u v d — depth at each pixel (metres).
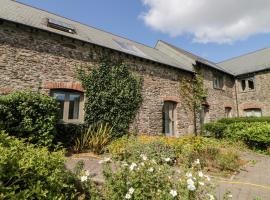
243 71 14.95
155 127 9.62
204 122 12.59
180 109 11.01
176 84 11.06
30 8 9.75
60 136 7.06
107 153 6.58
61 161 2.87
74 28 9.23
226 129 10.66
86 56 8.12
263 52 16.59
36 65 6.95
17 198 2.13
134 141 6.55
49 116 5.86
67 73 7.57
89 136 7.10
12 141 2.81
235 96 15.29
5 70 6.35
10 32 6.64
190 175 2.85
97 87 8.13
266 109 13.39
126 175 2.84
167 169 3.10
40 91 6.90
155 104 9.84
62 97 7.52
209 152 6.39
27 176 2.38
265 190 4.24
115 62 8.81
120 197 2.69
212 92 13.25
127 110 8.73
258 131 8.91
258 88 13.98
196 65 12.34
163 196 2.57
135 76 9.27
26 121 5.43
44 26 7.62
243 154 7.91
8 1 9.30
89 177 3.24
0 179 2.15
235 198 3.79
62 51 7.59
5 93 6.24
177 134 10.58
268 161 6.97
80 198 3.02
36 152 2.71
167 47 14.66
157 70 10.27
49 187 2.54
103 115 8.08
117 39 11.53
